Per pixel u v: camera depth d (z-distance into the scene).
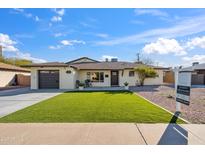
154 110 9.01
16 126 6.32
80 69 26.34
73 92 18.70
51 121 6.96
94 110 9.03
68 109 9.34
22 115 7.99
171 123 6.68
